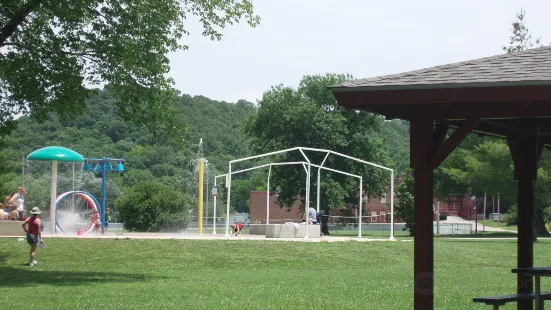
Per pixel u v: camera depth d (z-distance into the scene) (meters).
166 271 22.52
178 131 22.11
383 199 72.50
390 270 23.62
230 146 112.00
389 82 8.70
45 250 25.92
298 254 26.77
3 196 53.94
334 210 70.88
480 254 30.25
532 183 11.48
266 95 71.12
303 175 68.44
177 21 22.59
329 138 68.12
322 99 72.31
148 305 13.47
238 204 113.75
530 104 8.41
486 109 8.66
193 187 70.50
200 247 27.17
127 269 22.84
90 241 27.86
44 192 61.03
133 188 47.22
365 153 70.19
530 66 8.95
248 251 26.86
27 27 20.59
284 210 88.69
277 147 69.00
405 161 125.19
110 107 94.44
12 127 21.62
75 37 20.41
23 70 19.94
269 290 16.36
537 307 9.82
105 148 89.31
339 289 16.77
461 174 52.84
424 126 8.93
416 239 8.90
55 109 20.98
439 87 8.36
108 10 20.59
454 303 14.29
